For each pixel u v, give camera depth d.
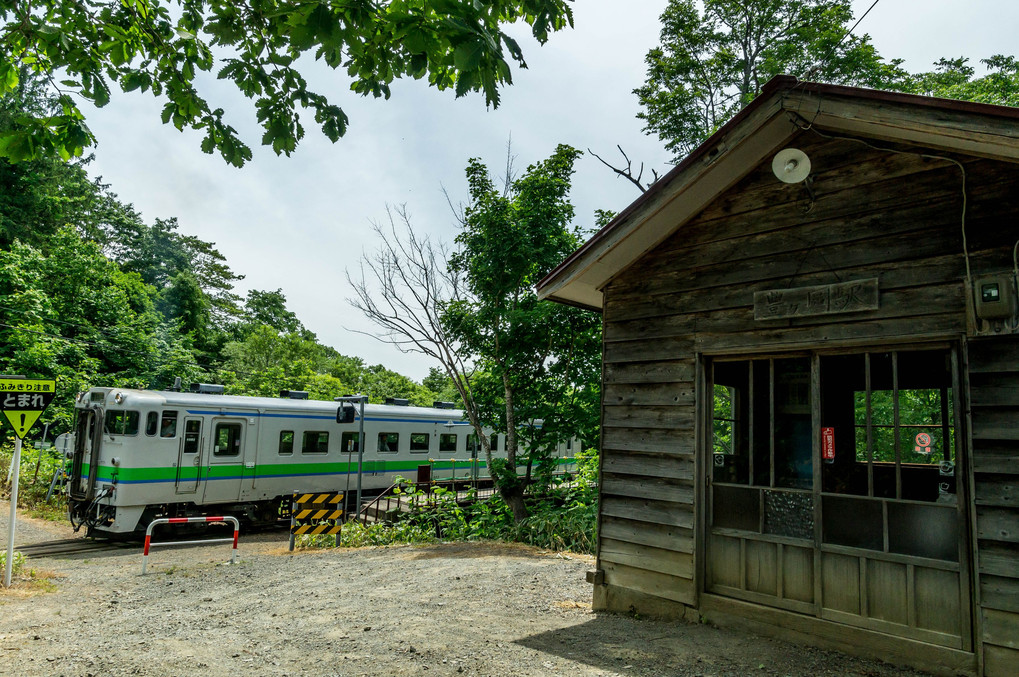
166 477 12.52
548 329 12.47
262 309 51.81
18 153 3.62
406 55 3.51
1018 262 3.73
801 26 18.59
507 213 12.61
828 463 4.55
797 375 4.78
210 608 6.24
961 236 4.02
